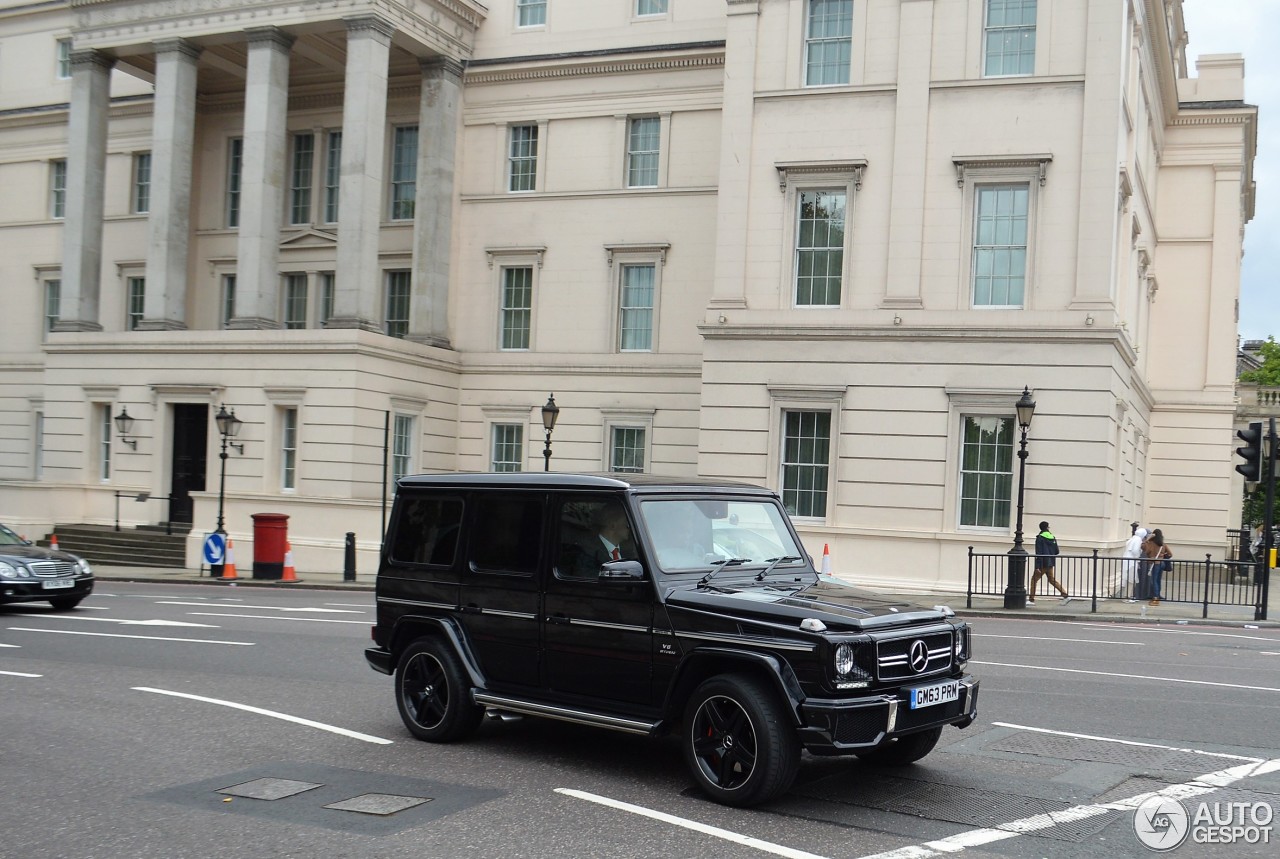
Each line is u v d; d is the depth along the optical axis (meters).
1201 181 40.84
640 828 7.27
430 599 9.96
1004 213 27.92
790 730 7.64
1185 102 40.47
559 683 9.03
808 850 6.83
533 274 35.78
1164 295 41.03
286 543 29.41
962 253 27.95
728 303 29.84
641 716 8.46
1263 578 23.69
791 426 29.44
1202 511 40.34
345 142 32.69
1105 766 9.04
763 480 29.33
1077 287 26.98
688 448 33.91
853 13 29.27
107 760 9.15
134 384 35.31
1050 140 27.39
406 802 7.89
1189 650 17.47
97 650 15.25
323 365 32.34
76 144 37.00
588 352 35.03
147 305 35.31
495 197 36.12
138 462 35.41
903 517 28.06
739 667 8.00
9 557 19.62
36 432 43.06
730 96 30.17
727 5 31.33
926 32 28.38
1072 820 7.53
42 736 10.00
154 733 10.13
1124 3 27.02
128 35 35.97
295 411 33.09
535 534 9.30
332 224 37.78
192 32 34.84
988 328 27.36
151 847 6.91
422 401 34.66
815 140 29.38
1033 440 27.14
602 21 35.25
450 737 9.71
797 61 29.67
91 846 6.93
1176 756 9.42
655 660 8.36
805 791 8.22
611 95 34.91
